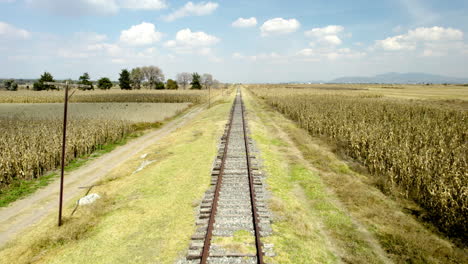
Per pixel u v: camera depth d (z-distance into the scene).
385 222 9.40
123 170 16.36
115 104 56.25
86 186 14.36
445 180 11.08
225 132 23.11
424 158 13.09
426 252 7.73
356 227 9.12
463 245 8.20
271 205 9.94
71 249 7.88
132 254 7.39
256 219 8.48
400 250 7.78
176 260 6.98
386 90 100.12
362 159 16.52
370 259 7.40
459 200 9.70
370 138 16.69
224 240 7.65
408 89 109.88
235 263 6.69
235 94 88.31
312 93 73.81
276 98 55.97
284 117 35.75
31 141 19.19
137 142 25.08
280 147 19.56
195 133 24.53
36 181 15.32
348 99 52.78
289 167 15.15
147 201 10.68
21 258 7.76
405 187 12.30
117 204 10.77
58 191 13.81
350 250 7.84
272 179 12.77
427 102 46.88
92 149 22.34
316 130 24.36
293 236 8.17
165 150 19.41
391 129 18.88
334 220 9.48
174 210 9.78
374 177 13.49
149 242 7.91
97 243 8.05
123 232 8.55
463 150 15.48
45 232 9.12
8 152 16.09
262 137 22.00
